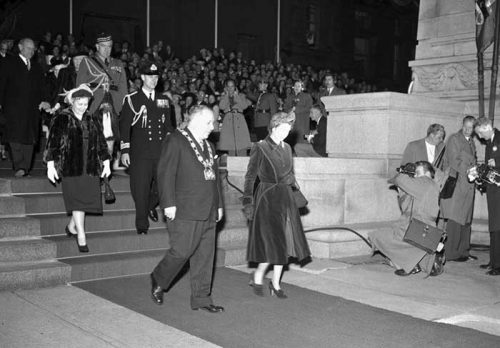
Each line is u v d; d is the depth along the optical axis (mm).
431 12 11430
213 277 6750
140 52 23734
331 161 8383
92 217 7176
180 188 5137
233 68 20469
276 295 5883
